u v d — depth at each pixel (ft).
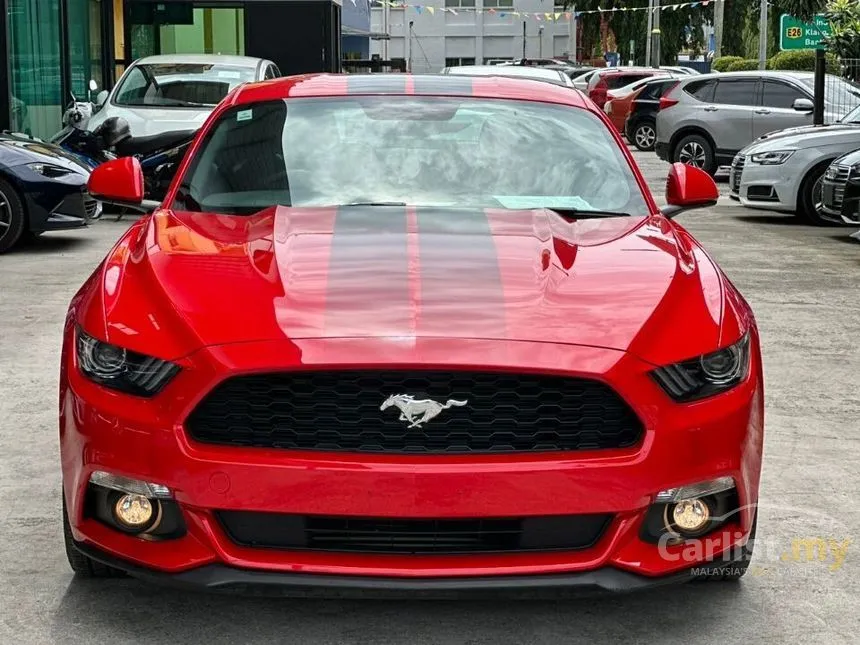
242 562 9.84
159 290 10.75
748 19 172.55
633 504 9.86
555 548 9.97
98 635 10.59
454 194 13.55
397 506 9.62
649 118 84.84
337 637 10.61
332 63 76.54
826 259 34.37
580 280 11.09
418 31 233.96
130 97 45.09
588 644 10.52
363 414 9.86
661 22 175.22
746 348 10.81
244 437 9.92
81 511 10.48
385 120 14.76
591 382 9.95
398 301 10.43
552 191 13.75
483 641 10.56
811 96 59.47
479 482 9.63
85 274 29.66
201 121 42.52
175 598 11.38
